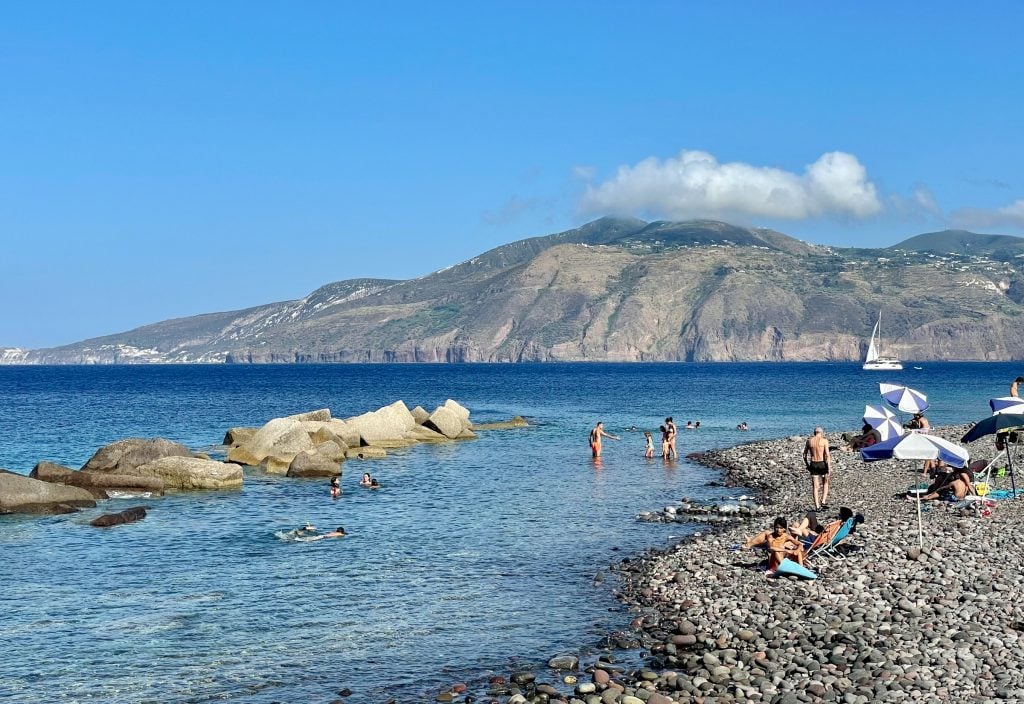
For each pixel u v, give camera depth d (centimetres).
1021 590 1956
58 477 3844
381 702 1563
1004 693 1380
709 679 1554
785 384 18675
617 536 2941
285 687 1644
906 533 2578
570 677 1634
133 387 19000
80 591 2289
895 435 3256
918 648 1620
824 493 3294
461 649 1833
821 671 1528
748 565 2347
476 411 10231
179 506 3594
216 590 2294
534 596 2211
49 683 1670
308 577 2420
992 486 3491
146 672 1723
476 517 3322
